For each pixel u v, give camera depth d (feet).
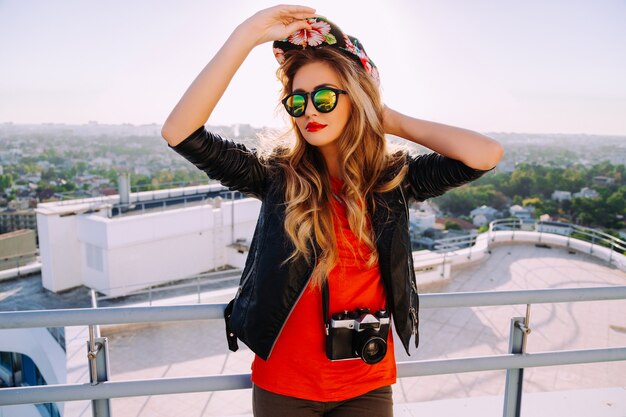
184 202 65.36
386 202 4.38
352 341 4.12
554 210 133.18
